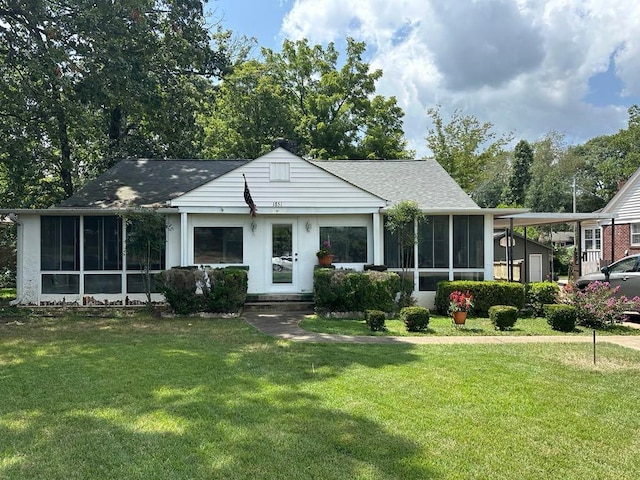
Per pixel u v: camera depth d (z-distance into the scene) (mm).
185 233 13023
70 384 5762
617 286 11164
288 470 3537
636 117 44781
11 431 4293
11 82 15148
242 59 31594
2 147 15945
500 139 34094
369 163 17125
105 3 13914
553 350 7758
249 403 5027
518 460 3738
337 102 33500
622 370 6445
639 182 23125
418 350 7758
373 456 3781
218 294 11664
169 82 17531
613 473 3537
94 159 23516
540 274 23594
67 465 3631
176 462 3670
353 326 10227
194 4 17703
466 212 13102
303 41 35125
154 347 7977
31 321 10969
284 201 13312
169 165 16766
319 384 5746
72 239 13109
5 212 12531
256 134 29250
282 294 13578
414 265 13438
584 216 14703
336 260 13781
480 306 12188
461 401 5125
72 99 14922
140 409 4852
